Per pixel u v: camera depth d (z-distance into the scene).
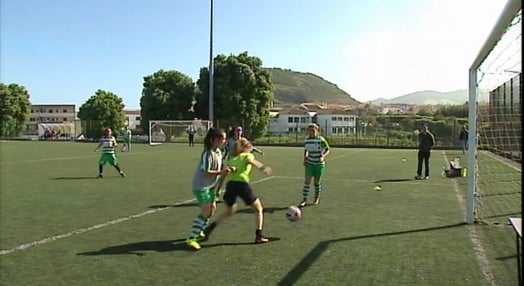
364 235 8.10
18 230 8.41
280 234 8.15
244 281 5.67
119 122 79.12
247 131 55.84
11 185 14.96
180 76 61.06
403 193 13.41
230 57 57.06
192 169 20.62
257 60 57.44
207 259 6.61
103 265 6.32
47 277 5.81
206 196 7.29
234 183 7.53
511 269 6.16
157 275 5.89
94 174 18.45
